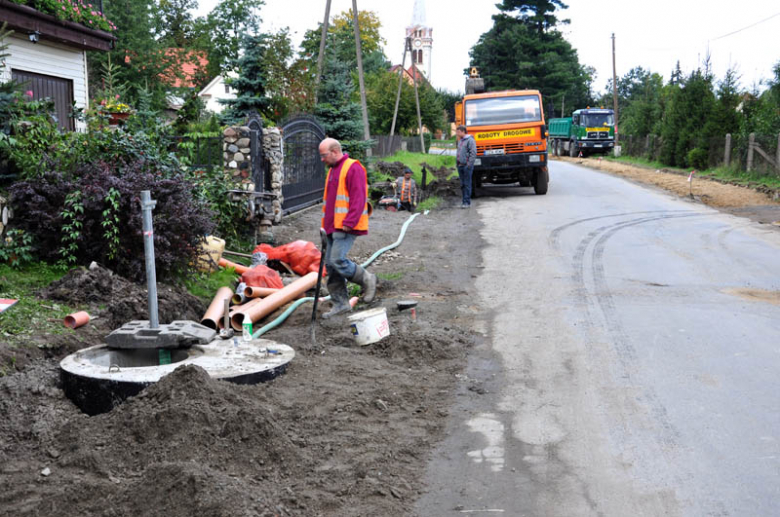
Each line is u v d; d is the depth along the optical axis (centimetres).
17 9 1157
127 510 333
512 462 412
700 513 352
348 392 511
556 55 7000
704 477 388
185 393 427
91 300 645
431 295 836
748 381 532
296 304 766
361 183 721
